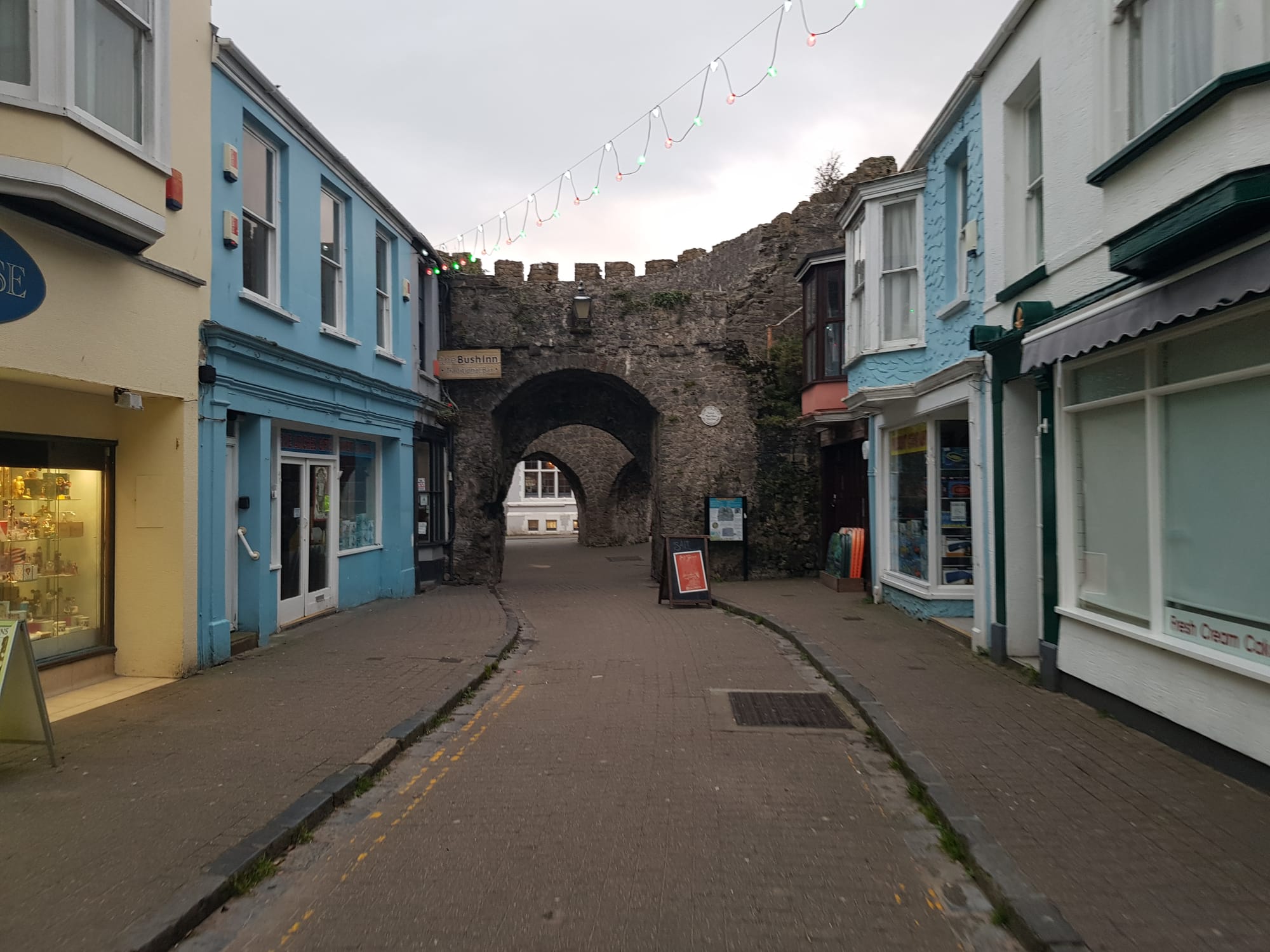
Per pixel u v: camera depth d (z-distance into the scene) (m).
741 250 20.38
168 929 3.40
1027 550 8.31
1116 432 6.45
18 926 3.39
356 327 12.15
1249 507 5.02
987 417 8.62
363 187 12.24
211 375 8.04
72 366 6.29
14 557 6.82
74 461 7.31
